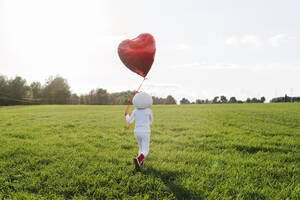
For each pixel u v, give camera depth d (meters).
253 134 7.21
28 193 3.05
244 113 14.38
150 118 4.21
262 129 8.23
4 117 12.63
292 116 12.45
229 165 4.11
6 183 3.26
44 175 3.58
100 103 63.72
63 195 2.95
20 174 3.67
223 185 3.28
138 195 3.00
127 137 6.85
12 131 7.60
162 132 7.77
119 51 4.07
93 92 63.97
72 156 4.63
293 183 3.34
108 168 3.93
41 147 5.38
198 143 5.97
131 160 4.38
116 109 21.53
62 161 4.33
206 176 3.61
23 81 54.56
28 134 7.14
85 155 4.71
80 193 3.09
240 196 2.99
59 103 59.75
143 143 3.99
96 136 6.95
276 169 3.96
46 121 10.80
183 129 8.52
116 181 3.42
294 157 4.63
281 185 3.28
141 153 3.82
